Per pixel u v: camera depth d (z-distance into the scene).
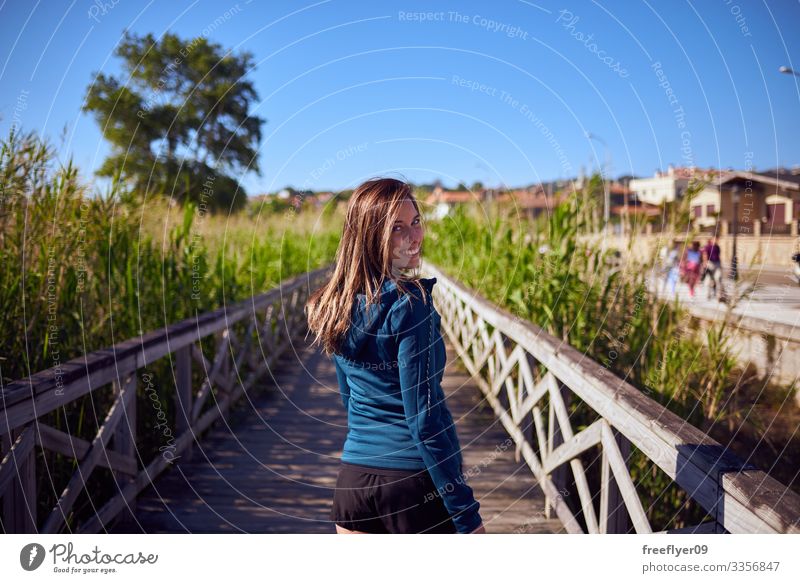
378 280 1.23
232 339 4.57
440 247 8.44
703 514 2.81
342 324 1.24
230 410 4.60
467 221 6.99
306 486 3.10
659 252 3.38
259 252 6.89
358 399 1.29
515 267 4.71
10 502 1.82
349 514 1.30
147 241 3.88
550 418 2.77
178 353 3.45
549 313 3.86
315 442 3.87
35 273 2.76
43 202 2.91
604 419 2.04
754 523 1.14
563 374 2.45
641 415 1.66
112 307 3.35
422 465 1.23
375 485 1.25
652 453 1.58
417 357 1.17
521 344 3.28
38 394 1.88
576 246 3.94
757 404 3.16
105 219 3.41
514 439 3.61
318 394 5.19
